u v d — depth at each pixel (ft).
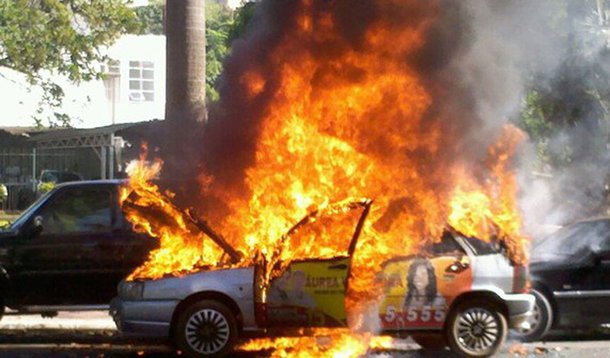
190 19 57.98
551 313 45.55
